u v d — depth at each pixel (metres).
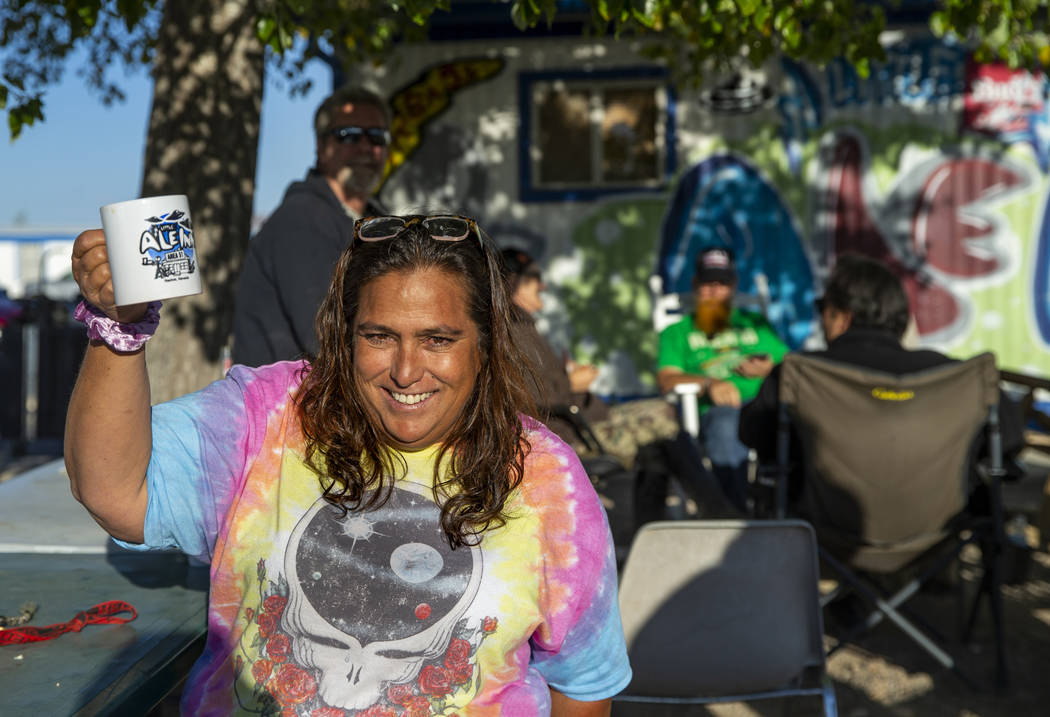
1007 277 8.30
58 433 9.59
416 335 1.20
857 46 3.45
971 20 3.14
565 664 1.38
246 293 2.65
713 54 4.41
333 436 1.26
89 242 1.05
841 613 3.91
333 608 1.25
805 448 3.37
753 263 8.45
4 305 9.85
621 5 2.62
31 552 2.18
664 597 2.43
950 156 8.27
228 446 1.26
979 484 3.48
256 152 4.11
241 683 1.25
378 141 2.85
